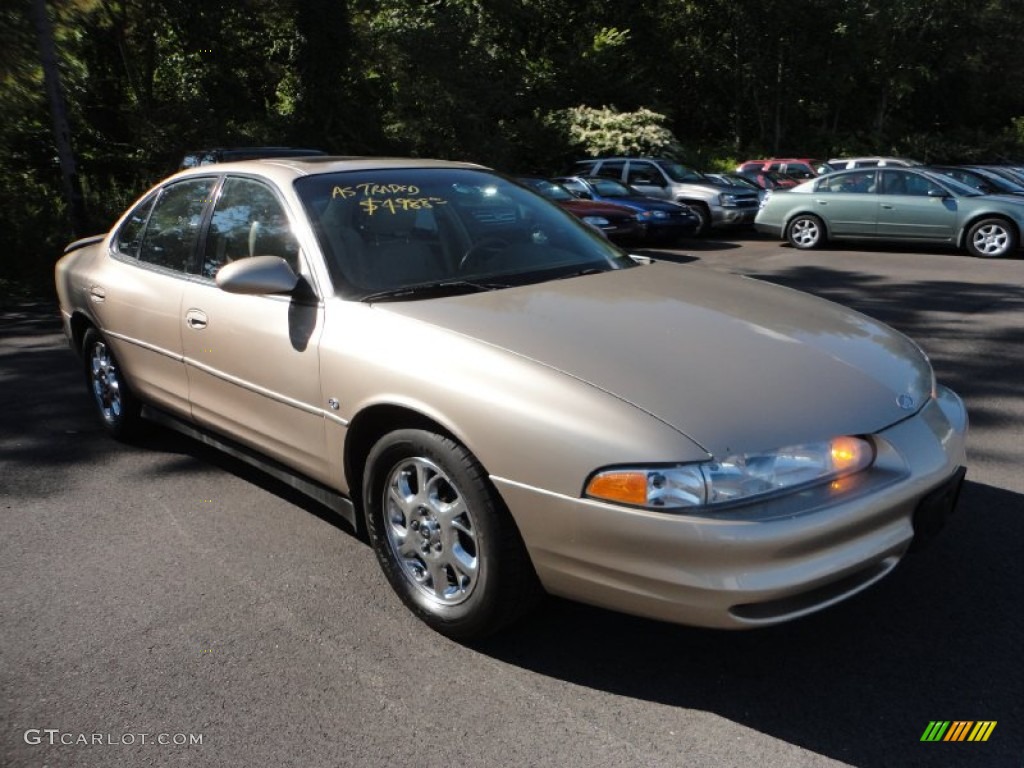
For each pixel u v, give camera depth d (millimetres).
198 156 13180
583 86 31734
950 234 12891
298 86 22719
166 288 4078
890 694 2590
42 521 3986
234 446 3918
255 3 20203
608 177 18547
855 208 13719
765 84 37156
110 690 2713
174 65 21141
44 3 11438
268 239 3596
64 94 13195
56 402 5961
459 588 2877
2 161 14648
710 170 32625
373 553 3605
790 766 2303
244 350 3539
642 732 2455
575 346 2713
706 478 2295
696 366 2621
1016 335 7336
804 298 3484
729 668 2748
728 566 2281
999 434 4840
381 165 3945
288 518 3963
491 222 3818
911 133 42438
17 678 2785
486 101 25078
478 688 2680
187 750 2432
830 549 2387
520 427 2525
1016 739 2385
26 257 11805
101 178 16719
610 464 2365
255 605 3209
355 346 3031
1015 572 3266
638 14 34719
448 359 2764
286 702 2633
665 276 3584
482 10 30891
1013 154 41656
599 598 2490
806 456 2393
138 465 4676
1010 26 42000
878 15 36375
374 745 2430
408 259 3453
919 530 2629
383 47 24141
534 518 2529
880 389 2680
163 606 3209
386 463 3004
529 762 2342
